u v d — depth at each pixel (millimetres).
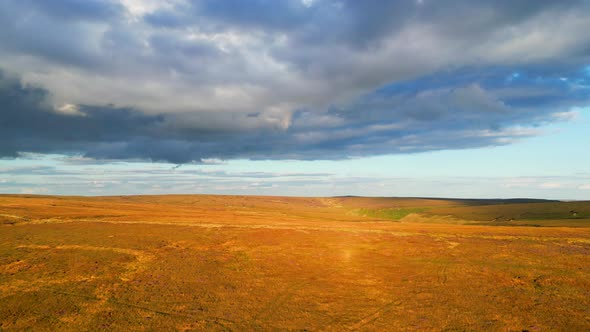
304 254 50406
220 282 35156
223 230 70688
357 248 55469
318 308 28297
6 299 28125
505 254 49938
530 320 25391
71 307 26922
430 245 58031
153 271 38312
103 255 44375
